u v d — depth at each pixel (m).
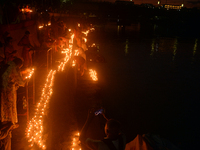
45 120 6.07
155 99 12.28
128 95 12.43
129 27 81.19
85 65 12.38
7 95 4.01
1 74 3.90
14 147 4.71
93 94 9.14
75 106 7.64
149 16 67.69
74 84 9.46
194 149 7.61
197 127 9.30
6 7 11.66
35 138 5.09
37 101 7.27
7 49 7.48
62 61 13.39
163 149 4.16
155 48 35.41
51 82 9.31
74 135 5.46
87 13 63.22
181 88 14.81
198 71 20.50
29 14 15.98
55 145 4.99
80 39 16.16
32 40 14.62
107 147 2.60
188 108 11.35
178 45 40.59
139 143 4.23
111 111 10.05
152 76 17.58
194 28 66.31
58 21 16.09
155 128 8.91
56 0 47.88
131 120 9.38
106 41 40.25
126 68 19.39
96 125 6.14
